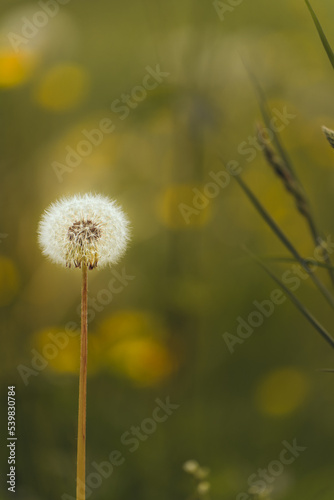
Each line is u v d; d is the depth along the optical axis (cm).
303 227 191
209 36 170
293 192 113
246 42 189
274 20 215
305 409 151
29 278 161
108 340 158
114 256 104
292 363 161
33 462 129
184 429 141
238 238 188
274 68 198
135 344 154
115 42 210
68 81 190
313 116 202
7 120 180
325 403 151
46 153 180
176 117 168
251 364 160
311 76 207
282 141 203
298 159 203
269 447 141
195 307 157
